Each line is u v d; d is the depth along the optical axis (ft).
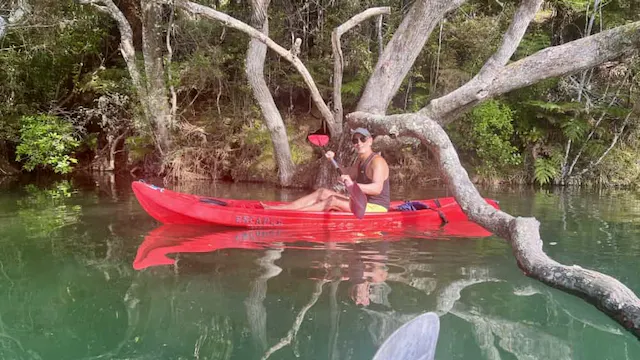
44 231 14.07
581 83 32.78
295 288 9.12
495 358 6.34
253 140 32.42
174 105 32.83
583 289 7.93
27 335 7.03
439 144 14.60
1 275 9.86
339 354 6.40
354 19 22.89
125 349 6.59
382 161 15.38
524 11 19.06
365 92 23.16
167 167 32.53
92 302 8.38
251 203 16.89
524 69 19.44
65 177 30.48
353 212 13.74
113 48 37.35
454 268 10.65
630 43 17.66
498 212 11.37
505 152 32.01
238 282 9.48
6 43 31.53
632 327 7.02
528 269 9.09
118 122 34.40
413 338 3.93
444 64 34.42
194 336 6.99
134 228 14.58
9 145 32.81
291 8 36.19
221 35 34.14
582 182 32.37
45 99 34.58
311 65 35.42
